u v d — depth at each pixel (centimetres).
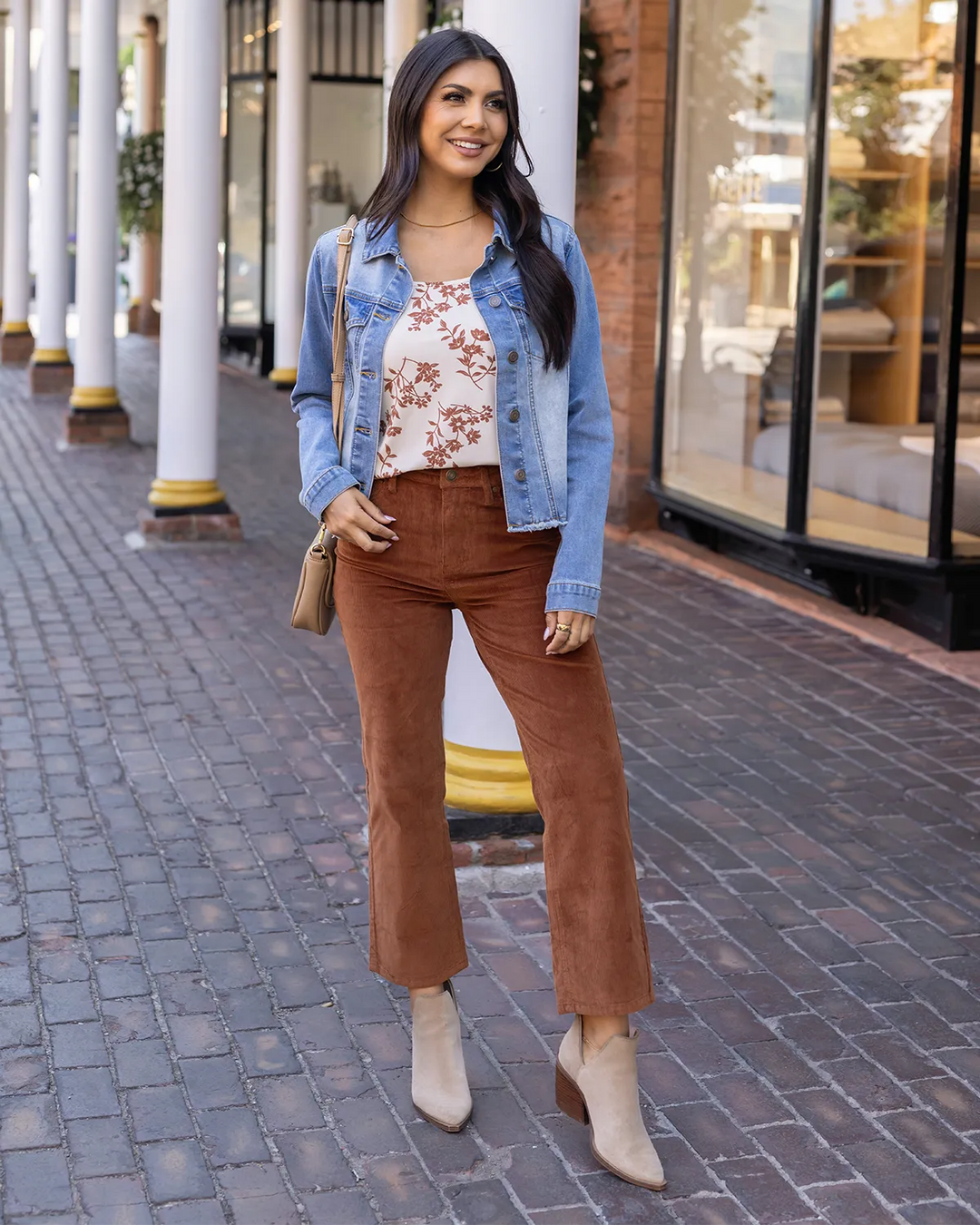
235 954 357
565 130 393
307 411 271
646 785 476
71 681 582
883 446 649
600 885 264
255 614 693
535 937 370
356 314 258
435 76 249
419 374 255
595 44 857
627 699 567
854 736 526
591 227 891
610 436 266
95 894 389
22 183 1931
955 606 622
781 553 747
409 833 278
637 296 852
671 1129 288
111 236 1220
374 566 265
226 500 926
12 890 390
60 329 1620
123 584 752
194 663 609
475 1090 301
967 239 596
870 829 442
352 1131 286
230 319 1827
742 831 439
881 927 378
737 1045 320
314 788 469
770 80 702
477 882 396
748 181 727
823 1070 311
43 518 926
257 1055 312
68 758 493
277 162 1571
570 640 255
